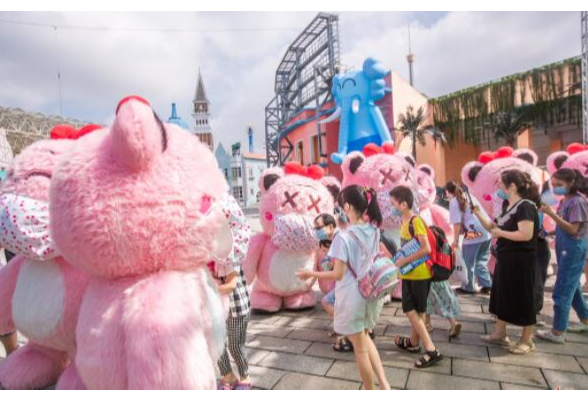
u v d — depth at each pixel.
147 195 1.94
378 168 5.47
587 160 6.80
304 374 3.33
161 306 1.90
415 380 3.15
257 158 56.09
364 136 17.41
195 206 2.10
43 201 2.70
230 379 3.02
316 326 4.57
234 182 52.03
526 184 3.59
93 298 2.05
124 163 1.95
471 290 5.65
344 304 2.76
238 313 2.92
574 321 4.33
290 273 4.93
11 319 3.18
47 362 3.13
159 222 1.96
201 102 49.09
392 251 4.20
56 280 2.66
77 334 2.03
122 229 1.90
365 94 17.56
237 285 2.94
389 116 26.23
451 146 28.89
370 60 17.17
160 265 2.05
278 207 4.95
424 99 29.02
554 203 7.08
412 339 3.71
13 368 3.12
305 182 5.14
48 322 2.62
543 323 4.27
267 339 4.18
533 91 25.48
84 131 2.98
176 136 2.25
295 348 3.90
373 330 4.29
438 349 3.73
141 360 1.77
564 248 3.77
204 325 2.09
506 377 3.15
